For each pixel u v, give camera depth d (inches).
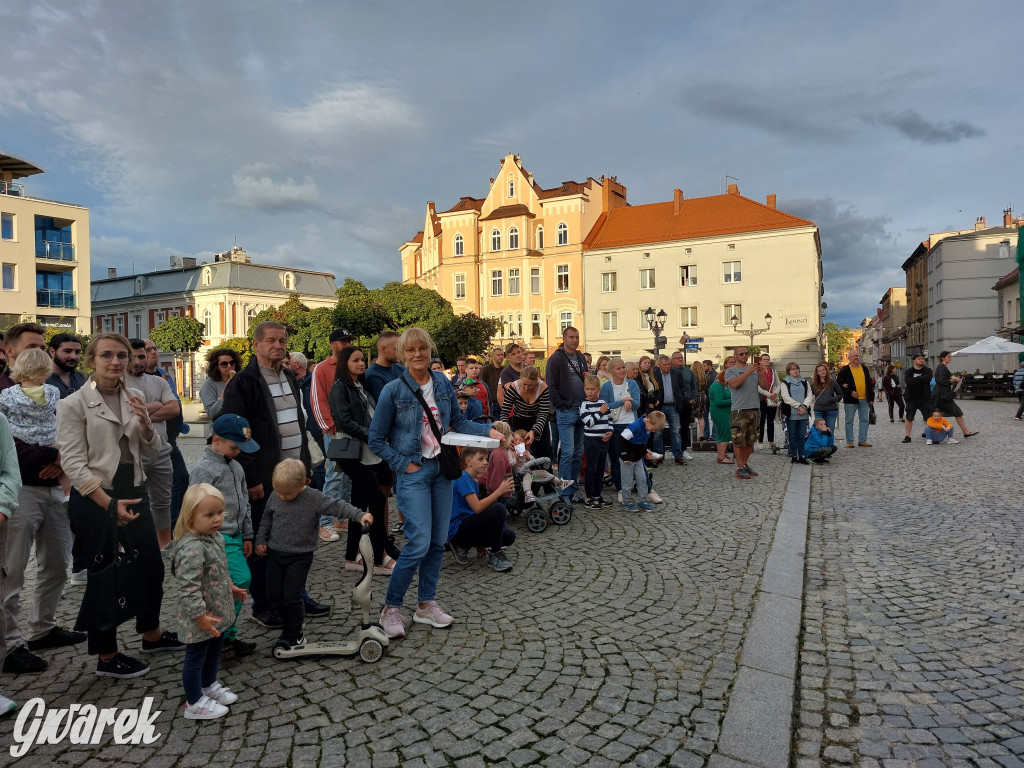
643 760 113.3
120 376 150.7
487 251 2005.4
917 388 551.5
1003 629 167.3
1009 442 528.7
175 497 257.9
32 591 210.1
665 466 445.4
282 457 194.2
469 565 228.5
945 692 137.8
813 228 1662.2
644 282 1850.4
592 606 186.1
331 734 122.4
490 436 178.5
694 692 136.8
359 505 221.1
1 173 1619.1
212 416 258.7
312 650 155.1
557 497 281.7
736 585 201.5
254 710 132.0
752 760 113.0
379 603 193.2
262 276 2682.1
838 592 197.9
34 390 160.7
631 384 342.0
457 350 1317.7
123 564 144.1
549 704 132.2
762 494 339.3
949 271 2294.5
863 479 383.2
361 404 219.8
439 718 127.3
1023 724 124.6
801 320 1680.6
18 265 1537.9
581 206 1903.3
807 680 144.3
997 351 1074.7
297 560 157.8
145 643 161.6
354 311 1572.3
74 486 141.6
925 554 232.2
